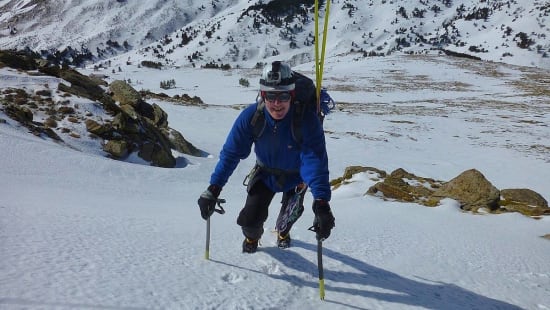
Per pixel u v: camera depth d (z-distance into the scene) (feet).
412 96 153.69
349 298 9.41
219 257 10.59
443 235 15.75
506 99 146.10
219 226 14.33
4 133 30.89
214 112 88.53
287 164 10.40
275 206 20.65
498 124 98.12
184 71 263.49
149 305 7.43
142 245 10.61
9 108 38.22
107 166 31.04
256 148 10.39
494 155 67.62
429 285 10.82
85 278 7.97
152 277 8.59
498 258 13.69
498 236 16.69
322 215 9.06
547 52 625.82
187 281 8.70
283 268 10.41
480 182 23.43
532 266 13.30
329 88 168.96
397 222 17.33
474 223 18.92
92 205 16.46
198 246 11.30
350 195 25.68
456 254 13.60
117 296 7.49
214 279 9.11
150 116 52.65
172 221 14.33
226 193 30.19
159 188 29.35
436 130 88.89
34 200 15.60
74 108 43.62
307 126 9.53
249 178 10.87
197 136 60.54
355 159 56.70
